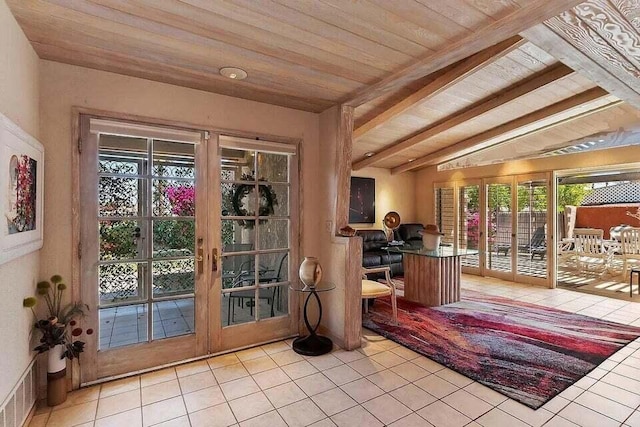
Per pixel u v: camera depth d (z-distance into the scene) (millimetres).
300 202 3410
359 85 2795
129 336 2639
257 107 3160
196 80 2672
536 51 3180
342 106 3182
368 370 2703
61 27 1910
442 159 7027
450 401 2260
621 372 2676
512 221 6180
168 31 1971
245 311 3156
